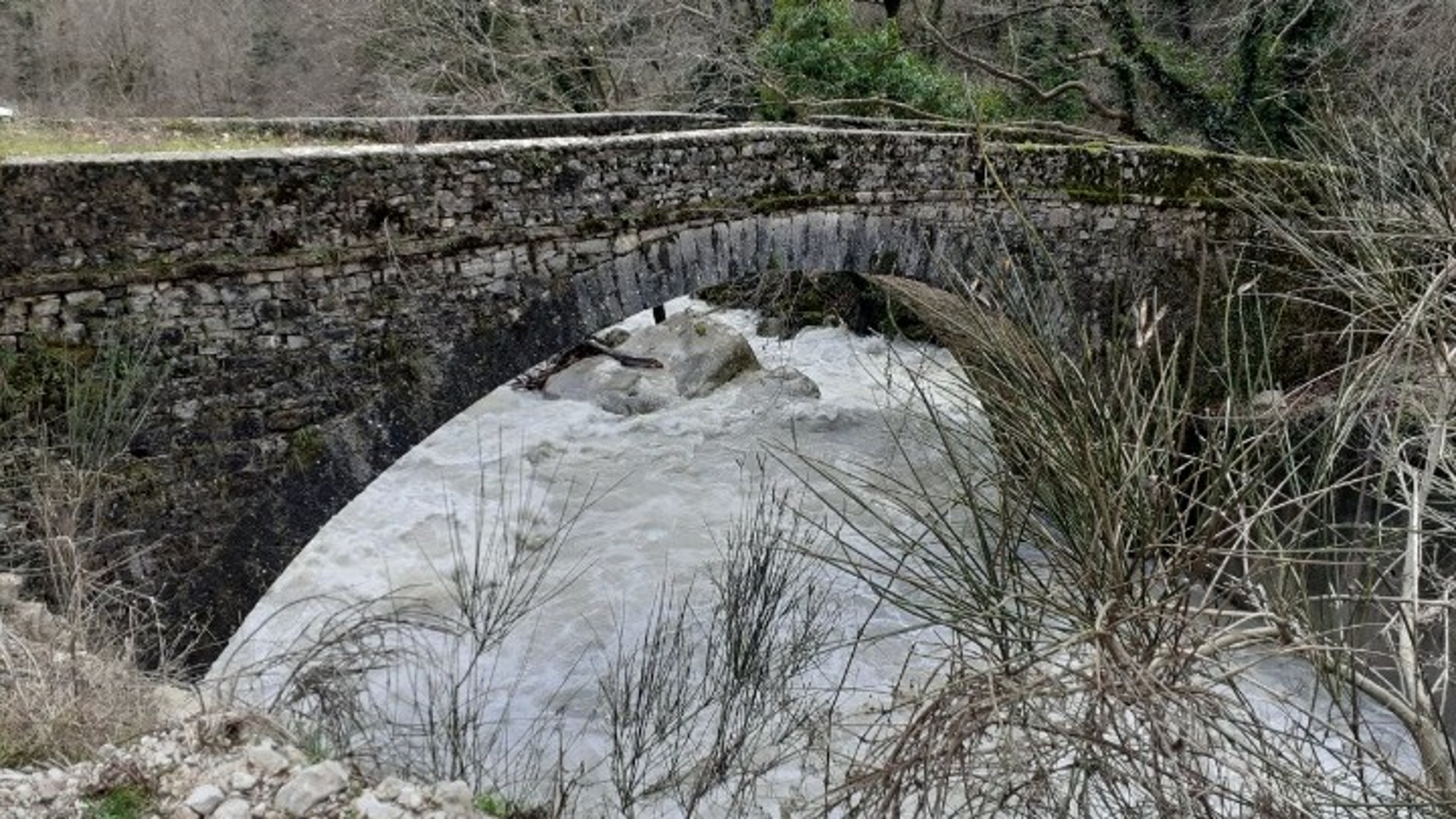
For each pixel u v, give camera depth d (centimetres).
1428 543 623
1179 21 1692
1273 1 1402
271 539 682
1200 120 1493
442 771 617
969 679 369
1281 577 418
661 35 1777
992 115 1565
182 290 626
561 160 738
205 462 652
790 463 1202
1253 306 979
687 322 1483
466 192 704
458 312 718
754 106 1627
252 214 636
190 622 664
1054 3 1617
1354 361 548
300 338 667
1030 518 453
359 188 666
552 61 1831
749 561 881
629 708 729
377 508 1104
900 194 899
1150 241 996
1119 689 351
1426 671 569
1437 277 501
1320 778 405
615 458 1231
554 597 955
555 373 1421
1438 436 445
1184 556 384
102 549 628
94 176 589
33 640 516
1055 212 950
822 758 681
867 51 1568
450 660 833
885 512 1052
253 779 438
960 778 468
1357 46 1330
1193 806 344
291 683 598
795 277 1678
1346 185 841
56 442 604
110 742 460
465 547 1043
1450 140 827
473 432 1291
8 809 407
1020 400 432
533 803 646
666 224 791
